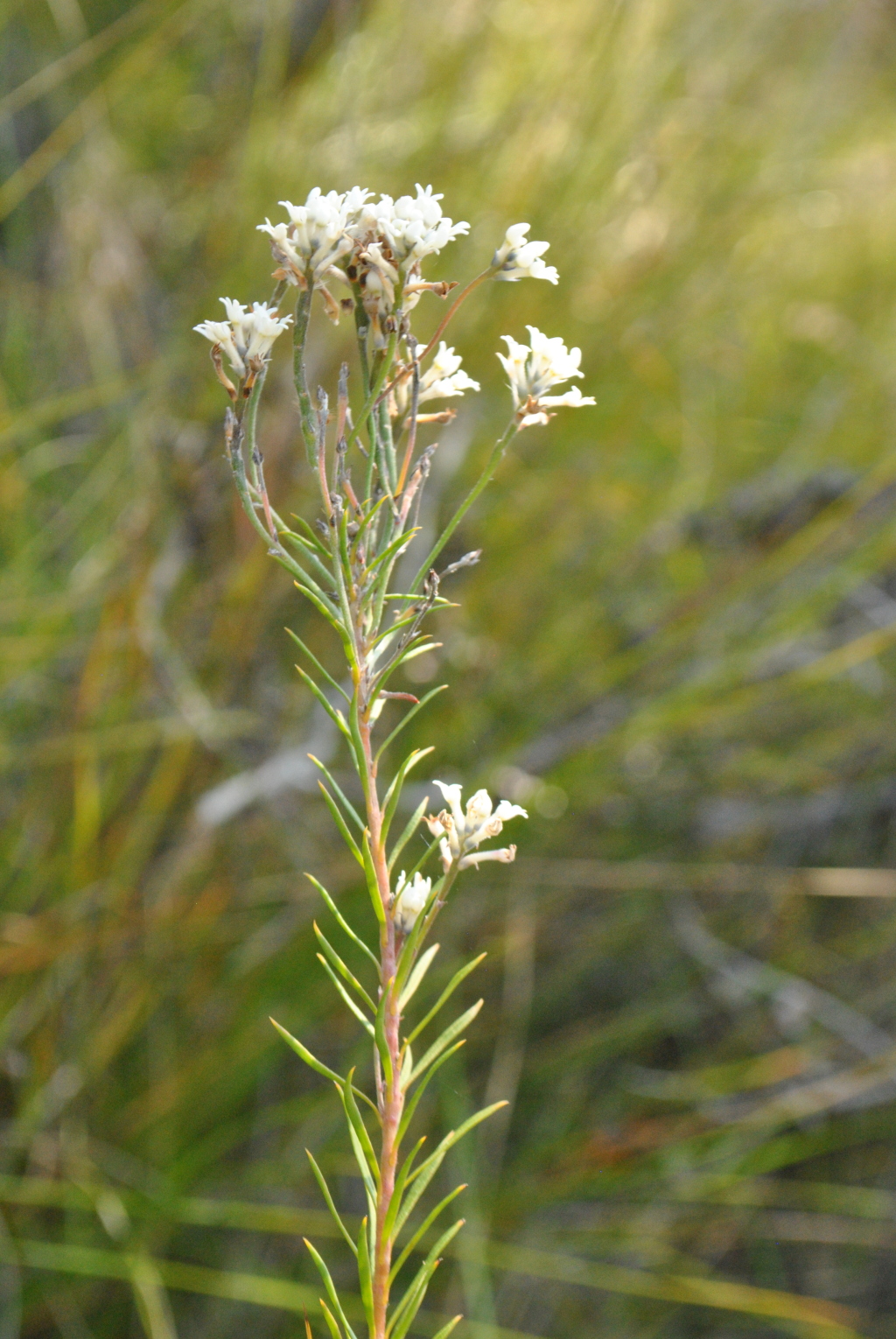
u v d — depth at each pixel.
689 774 0.93
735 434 1.06
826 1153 0.84
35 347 0.86
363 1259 0.33
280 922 0.74
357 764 0.33
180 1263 0.68
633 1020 0.81
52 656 0.72
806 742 0.97
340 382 0.33
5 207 0.74
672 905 0.88
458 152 0.85
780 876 0.81
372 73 0.85
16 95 0.72
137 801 0.74
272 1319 0.69
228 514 0.77
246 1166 0.72
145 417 0.75
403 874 0.33
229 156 0.84
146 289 0.91
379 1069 0.33
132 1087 0.71
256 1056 0.71
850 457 1.03
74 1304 0.66
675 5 0.90
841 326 1.12
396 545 0.33
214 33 0.93
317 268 0.33
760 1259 0.80
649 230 0.93
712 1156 0.75
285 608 0.81
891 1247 0.80
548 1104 0.79
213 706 0.77
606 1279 0.69
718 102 0.94
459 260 0.83
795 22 1.01
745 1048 0.86
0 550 0.78
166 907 0.70
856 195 1.19
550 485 0.90
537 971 0.84
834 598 0.85
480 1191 0.72
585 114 0.83
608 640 0.93
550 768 0.83
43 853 0.72
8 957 0.65
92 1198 0.62
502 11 0.91
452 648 0.82
